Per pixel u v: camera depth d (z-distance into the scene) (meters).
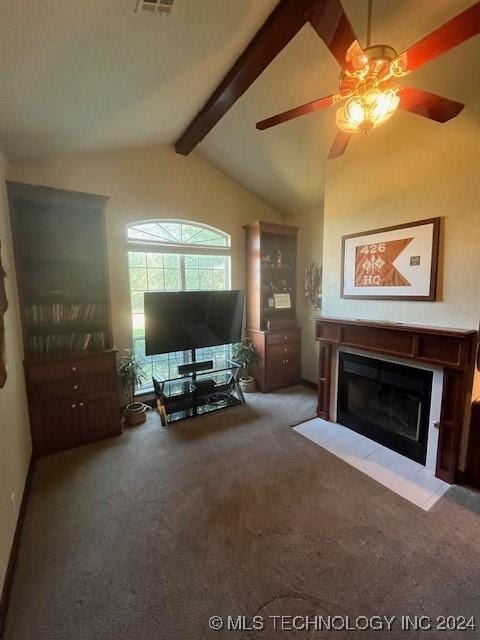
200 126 2.98
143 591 1.51
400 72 1.38
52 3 1.23
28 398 2.62
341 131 1.86
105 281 3.03
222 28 1.73
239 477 2.39
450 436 2.28
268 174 3.80
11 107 1.86
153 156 3.57
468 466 2.28
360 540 1.79
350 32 1.28
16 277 2.61
